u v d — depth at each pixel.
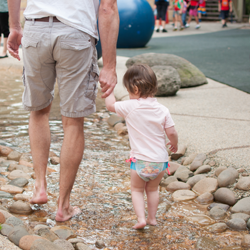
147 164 2.20
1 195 2.52
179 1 17.00
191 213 2.39
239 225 2.16
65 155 2.19
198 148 3.41
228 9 18.41
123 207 2.46
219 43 12.18
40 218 2.28
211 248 1.94
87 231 2.14
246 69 7.51
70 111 2.15
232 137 3.59
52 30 2.00
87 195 2.62
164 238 2.07
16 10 2.41
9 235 1.87
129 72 2.29
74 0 2.02
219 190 2.58
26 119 4.33
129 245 1.99
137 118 2.23
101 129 4.20
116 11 2.16
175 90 5.42
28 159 3.22
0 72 7.18
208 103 5.01
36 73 2.14
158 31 16.83
